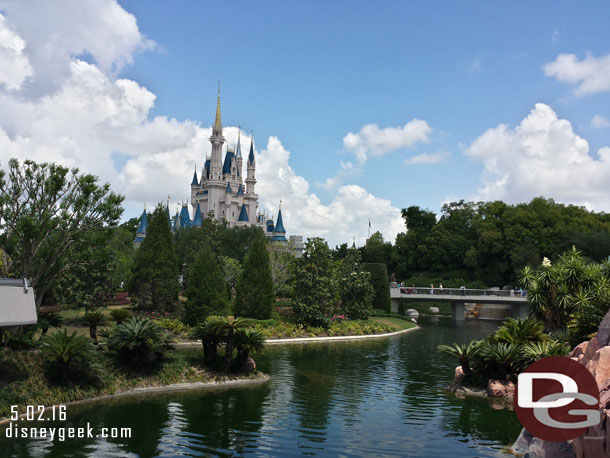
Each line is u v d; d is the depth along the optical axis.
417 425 18.64
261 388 24.94
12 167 26.39
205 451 15.13
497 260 104.75
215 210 160.62
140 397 22.36
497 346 25.39
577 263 33.00
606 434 9.46
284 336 47.94
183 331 44.47
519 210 108.62
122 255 61.53
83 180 27.53
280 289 74.44
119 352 25.47
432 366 33.44
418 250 117.56
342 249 127.44
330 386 25.92
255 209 166.38
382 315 68.19
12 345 23.45
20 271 27.28
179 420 18.61
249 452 15.12
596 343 13.88
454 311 81.31
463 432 17.73
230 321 26.64
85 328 39.62
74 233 27.53
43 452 14.81
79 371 22.56
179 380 25.19
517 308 79.12
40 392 20.45
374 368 32.12
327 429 17.88
